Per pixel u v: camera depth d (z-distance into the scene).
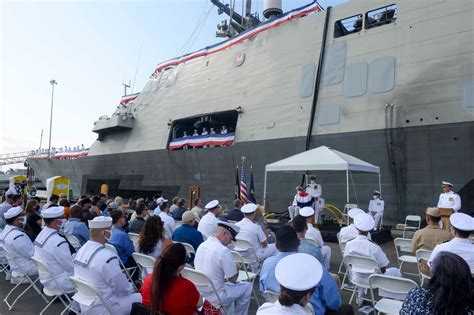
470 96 10.21
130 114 22.14
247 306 4.50
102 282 3.72
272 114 14.80
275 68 15.26
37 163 32.09
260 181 14.93
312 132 13.39
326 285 3.33
